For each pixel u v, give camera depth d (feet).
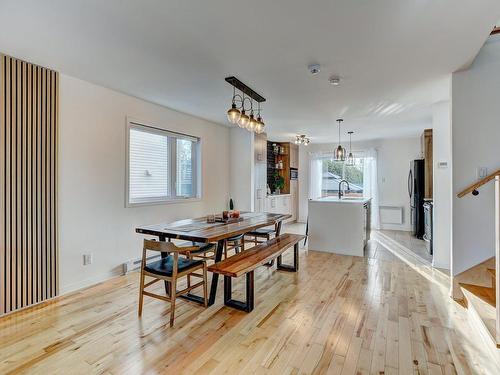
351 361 6.21
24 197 8.80
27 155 8.87
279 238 12.26
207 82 10.51
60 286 9.83
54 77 9.56
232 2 5.77
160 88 11.24
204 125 17.02
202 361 6.21
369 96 12.00
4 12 6.15
